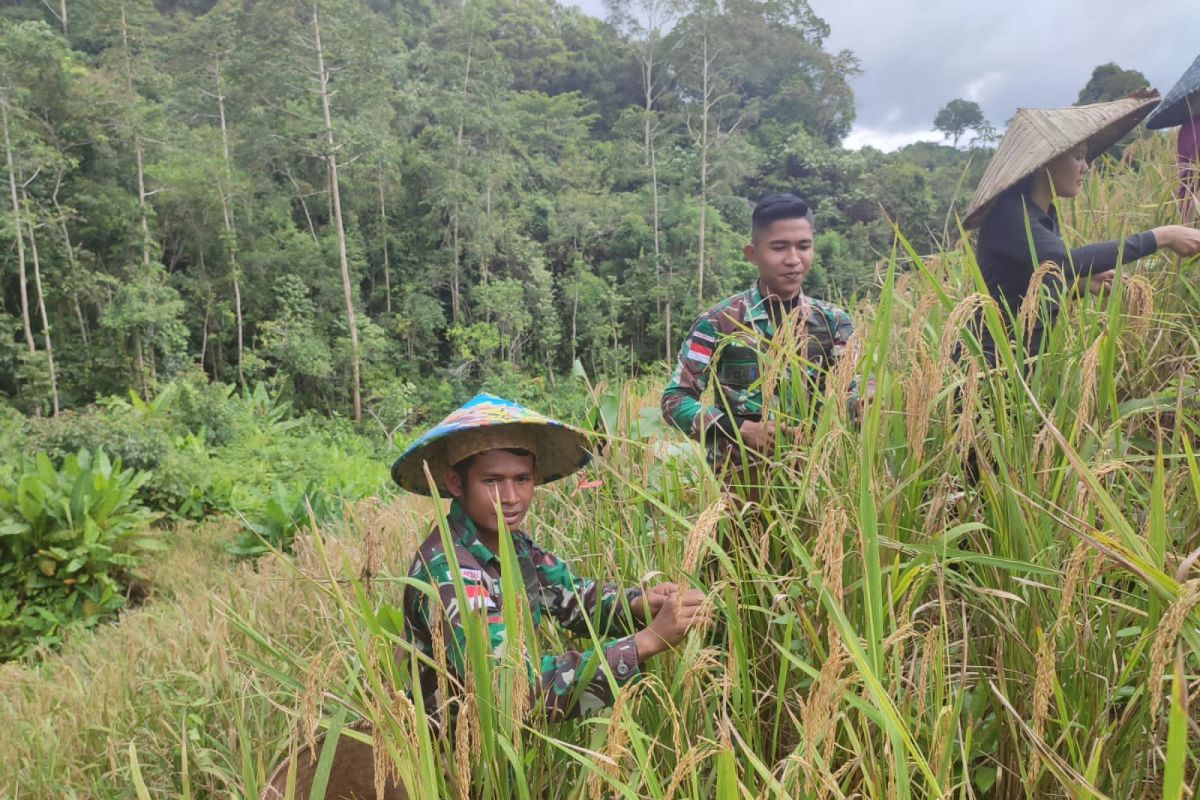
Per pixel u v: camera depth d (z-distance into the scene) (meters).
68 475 9.02
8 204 28.02
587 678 1.37
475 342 38.00
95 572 7.93
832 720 1.02
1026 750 1.25
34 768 3.00
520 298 38.81
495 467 1.61
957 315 1.36
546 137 59.94
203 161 31.94
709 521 1.15
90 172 31.83
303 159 40.00
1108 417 1.65
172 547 8.85
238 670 2.67
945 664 1.33
